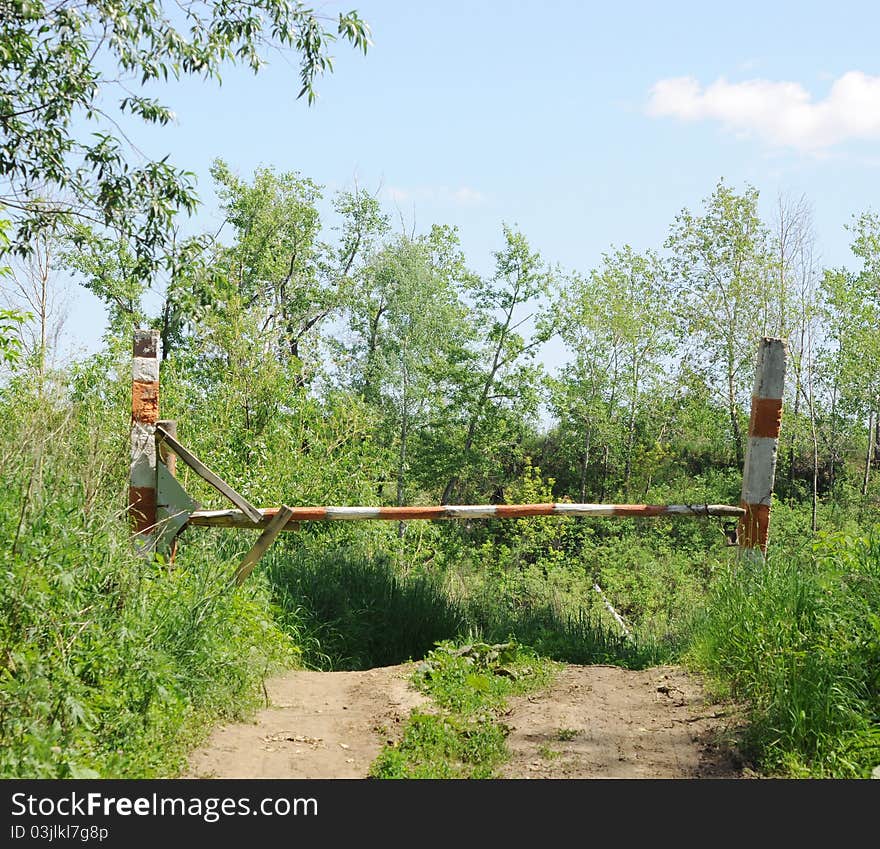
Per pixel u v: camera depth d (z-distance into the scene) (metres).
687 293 33.59
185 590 7.94
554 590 19.58
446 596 13.95
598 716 7.61
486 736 6.92
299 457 17.45
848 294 33.25
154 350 10.29
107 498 8.18
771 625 7.43
